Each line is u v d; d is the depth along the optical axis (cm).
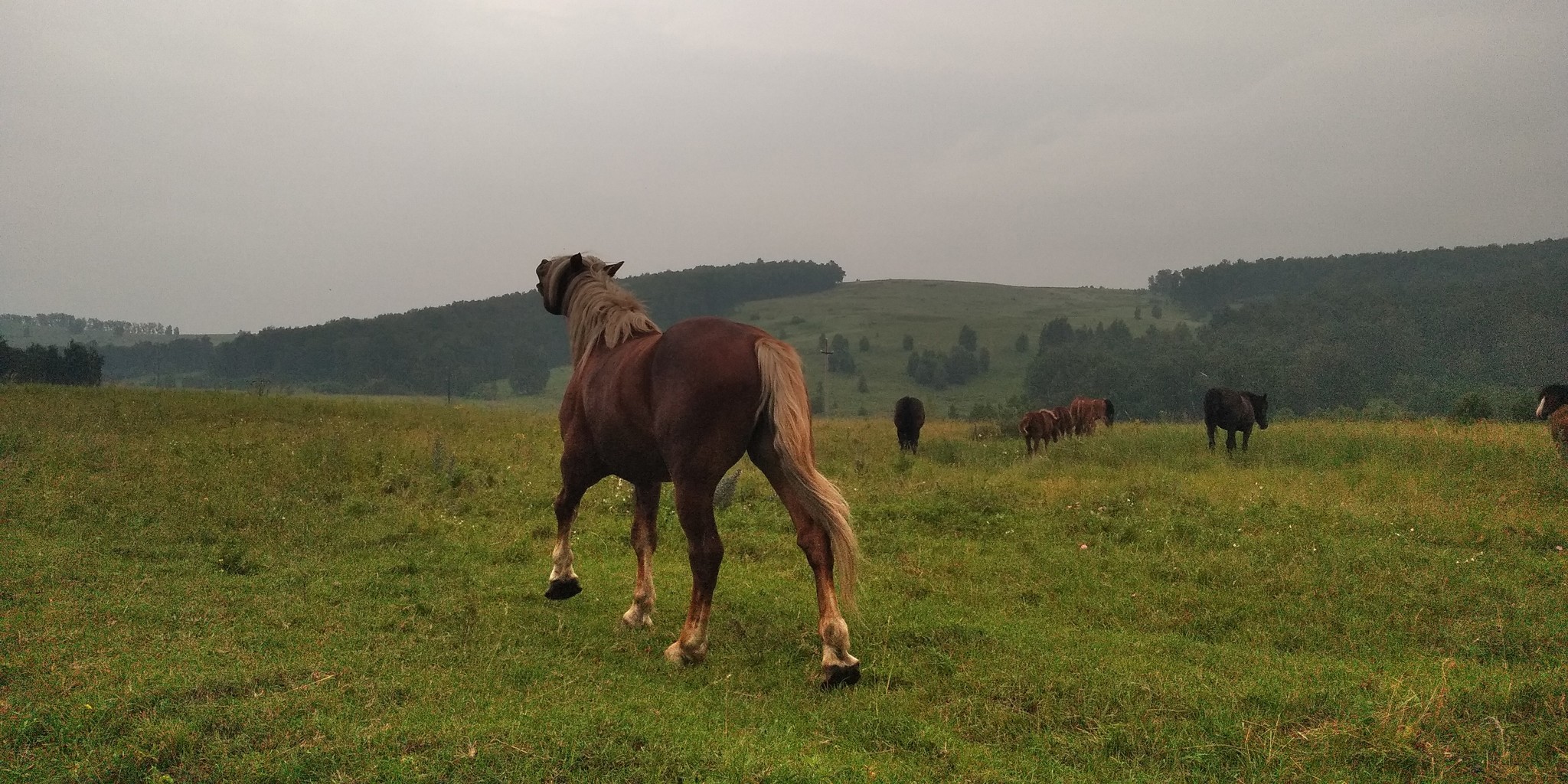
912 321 19938
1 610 480
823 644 459
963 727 384
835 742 359
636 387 475
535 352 12725
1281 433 1670
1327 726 359
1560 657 488
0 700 352
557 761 307
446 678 409
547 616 549
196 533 700
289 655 432
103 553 622
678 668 460
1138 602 614
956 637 516
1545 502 947
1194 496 958
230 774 298
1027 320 19888
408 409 1886
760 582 662
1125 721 381
